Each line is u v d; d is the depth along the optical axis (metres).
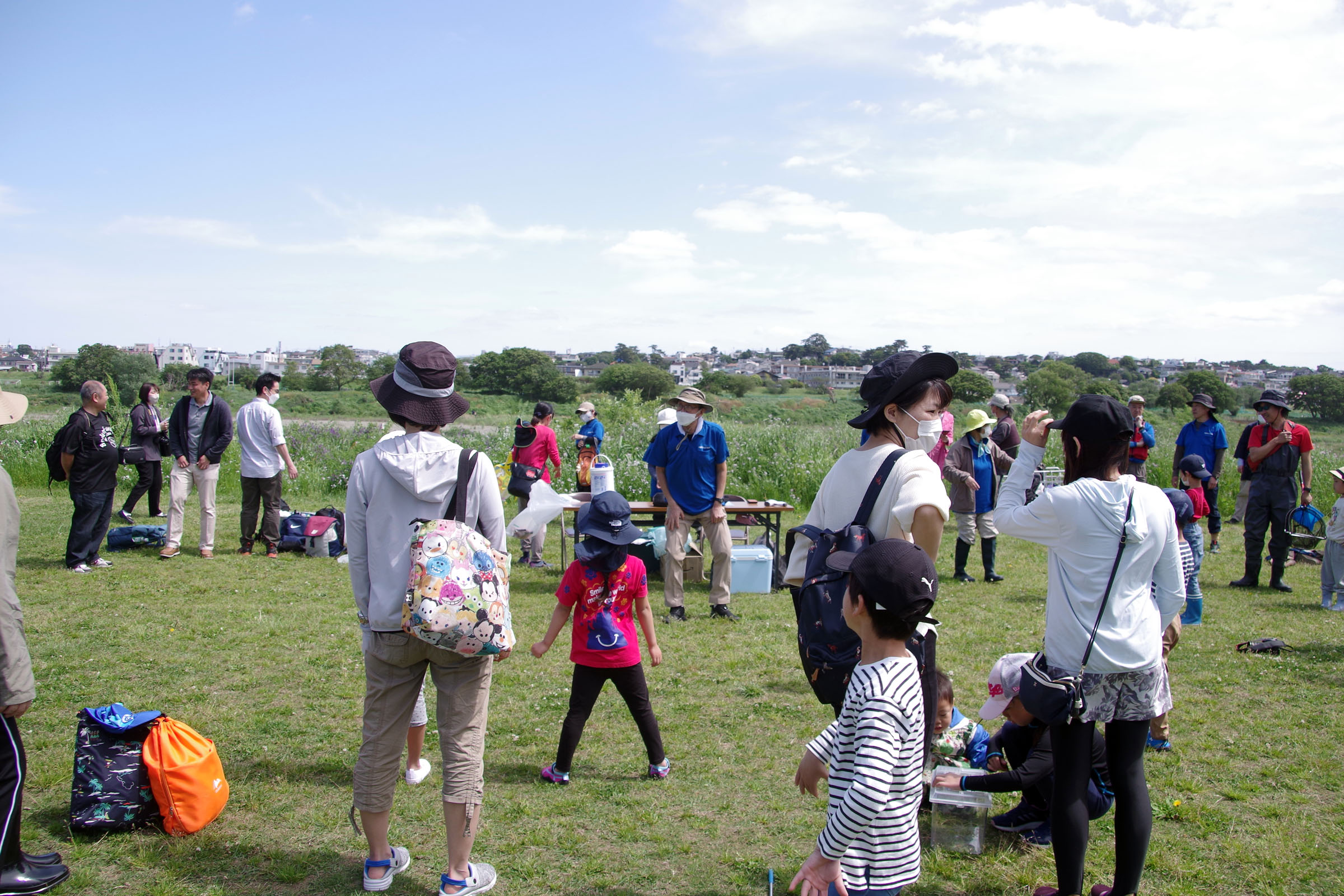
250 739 4.40
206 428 8.90
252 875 3.14
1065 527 2.71
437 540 2.78
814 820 3.69
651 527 9.58
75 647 5.86
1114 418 2.74
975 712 5.07
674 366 160.88
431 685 5.34
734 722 4.86
